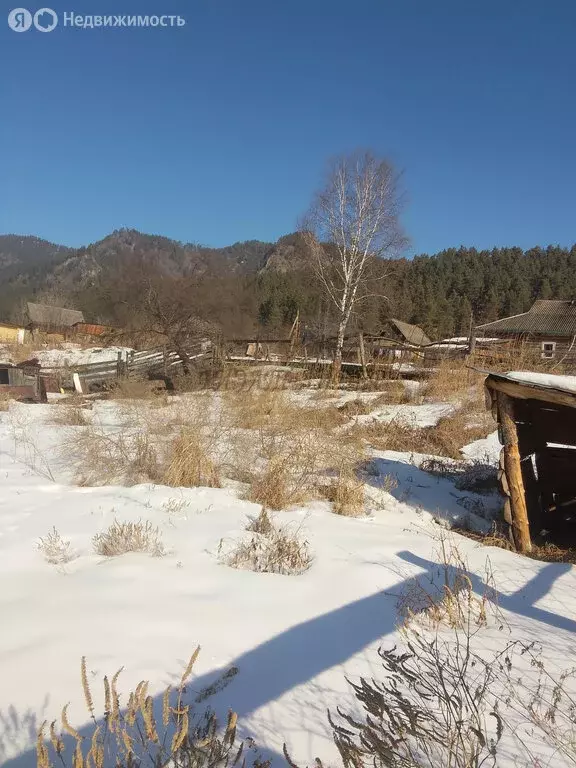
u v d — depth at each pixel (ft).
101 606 10.84
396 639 10.20
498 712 7.87
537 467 20.84
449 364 52.75
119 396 46.09
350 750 6.35
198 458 22.18
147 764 6.35
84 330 162.09
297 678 8.70
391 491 23.31
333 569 13.75
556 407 18.95
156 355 69.72
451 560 15.12
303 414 30.91
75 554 14.02
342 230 79.20
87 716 7.28
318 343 79.56
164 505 18.43
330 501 21.20
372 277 82.99
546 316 134.31
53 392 68.03
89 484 21.91
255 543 14.44
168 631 9.93
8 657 8.74
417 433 34.94
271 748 6.98
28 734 6.86
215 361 63.72
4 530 15.65
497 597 12.84
